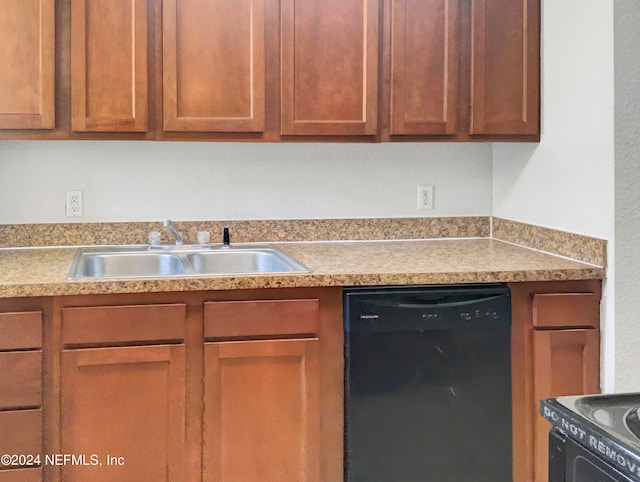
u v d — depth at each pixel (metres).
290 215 2.58
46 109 2.06
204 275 1.84
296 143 2.46
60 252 2.30
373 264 2.05
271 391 1.88
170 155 2.48
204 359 1.84
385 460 1.91
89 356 1.77
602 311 2.00
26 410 1.75
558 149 2.22
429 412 1.92
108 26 2.08
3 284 1.70
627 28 1.92
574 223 2.14
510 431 1.98
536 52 2.31
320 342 1.89
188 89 2.15
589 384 2.01
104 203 2.44
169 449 1.84
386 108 2.26
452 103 2.28
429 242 2.61
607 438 0.74
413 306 1.90
